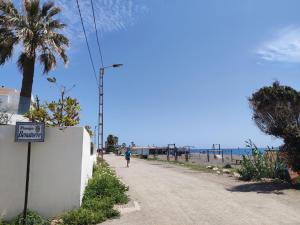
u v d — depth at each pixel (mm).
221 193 14320
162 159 52156
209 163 37812
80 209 9898
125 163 38562
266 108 16906
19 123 9578
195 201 12547
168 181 18688
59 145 10164
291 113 16812
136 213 10695
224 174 22781
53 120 11320
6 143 9945
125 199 12367
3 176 9852
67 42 25641
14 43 23750
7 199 9812
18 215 9492
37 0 24625
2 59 23844
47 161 10062
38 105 11336
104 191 12469
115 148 103938
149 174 23000
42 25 24781
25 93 23750
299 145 15984
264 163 19281
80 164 10195
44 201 9945
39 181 9984
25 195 9250
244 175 19266
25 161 9977
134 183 17797
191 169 27891
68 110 11453
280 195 13641
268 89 17016
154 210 11086
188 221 9672
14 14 24266
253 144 20297
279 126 16828
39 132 9648
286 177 18172
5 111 15367
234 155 54750
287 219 9719
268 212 10617
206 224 9320
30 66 24047
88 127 16188
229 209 11117
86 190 11977
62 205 9984
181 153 63125
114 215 10320
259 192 14453
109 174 17578
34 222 9164
